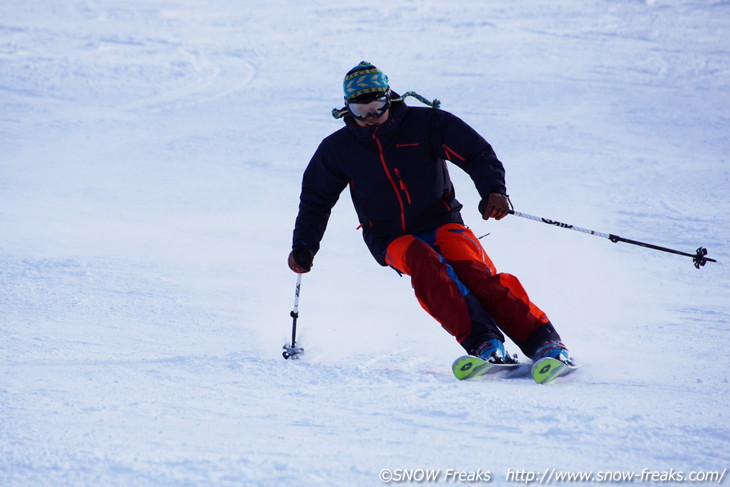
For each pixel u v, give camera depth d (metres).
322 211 14.96
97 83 90.00
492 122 68.75
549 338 12.69
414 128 13.91
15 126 71.00
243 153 60.31
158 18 129.88
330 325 18.44
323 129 68.94
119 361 13.09
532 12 130.38
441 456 7.42
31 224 35.88
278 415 9.12
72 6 136.38
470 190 49.84
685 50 102.88
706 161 54.12
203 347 15.23
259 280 25.08
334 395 10.20
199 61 101.94
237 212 41.44
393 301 22.31
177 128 70.44
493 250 31.88
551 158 56.06
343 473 6.94
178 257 28.75
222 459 7.33
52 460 7.32
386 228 14.38
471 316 12.65
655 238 34.72
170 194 46.56
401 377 11.41
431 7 135.12
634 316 20.22
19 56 102.38
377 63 99.00
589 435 8.08
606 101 76.94
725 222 37.88
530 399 9.89
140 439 8.05
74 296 20.73
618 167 52.81
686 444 7.73
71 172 53.47
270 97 83.00
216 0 144.38
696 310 21.17
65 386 10.76
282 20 128.12
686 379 12.16
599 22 122.19
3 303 19.61
